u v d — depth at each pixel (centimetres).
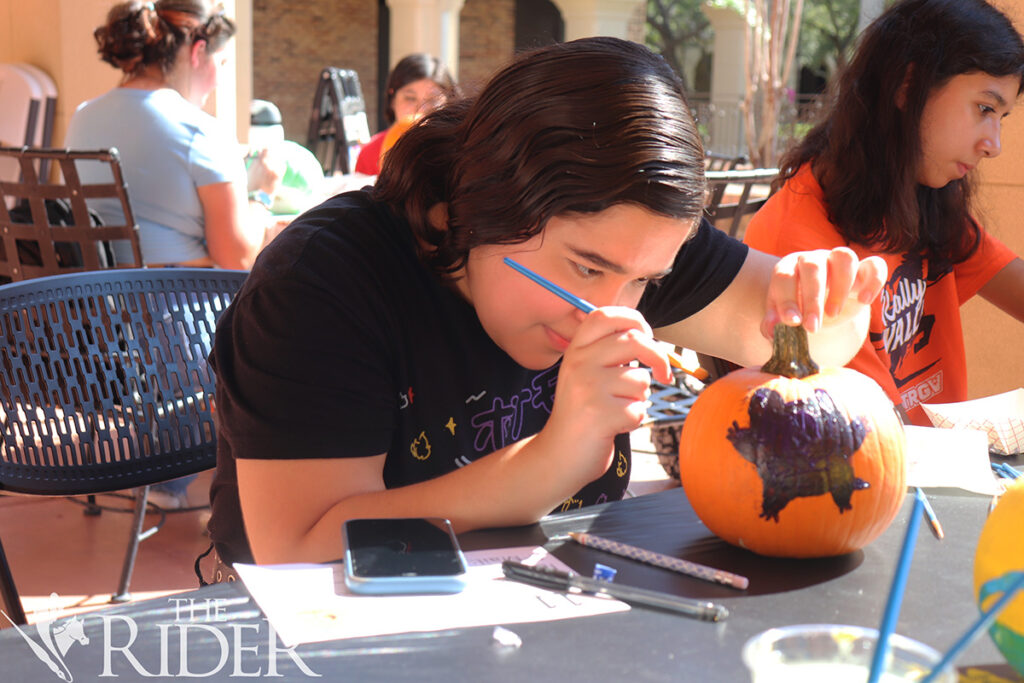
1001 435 137
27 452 169
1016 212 277
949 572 95
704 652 79
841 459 93
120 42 308
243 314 114
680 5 1978
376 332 116
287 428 109
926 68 187
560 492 104
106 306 178
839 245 197
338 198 127
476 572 93
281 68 1717
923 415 206
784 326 100
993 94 190
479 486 104
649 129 100
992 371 287
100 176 304
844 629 66
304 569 93
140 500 247
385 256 120
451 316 123
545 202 101
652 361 101
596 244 103
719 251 147
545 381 135
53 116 516
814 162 203
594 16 1105
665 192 99
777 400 96
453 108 121
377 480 114
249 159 384
